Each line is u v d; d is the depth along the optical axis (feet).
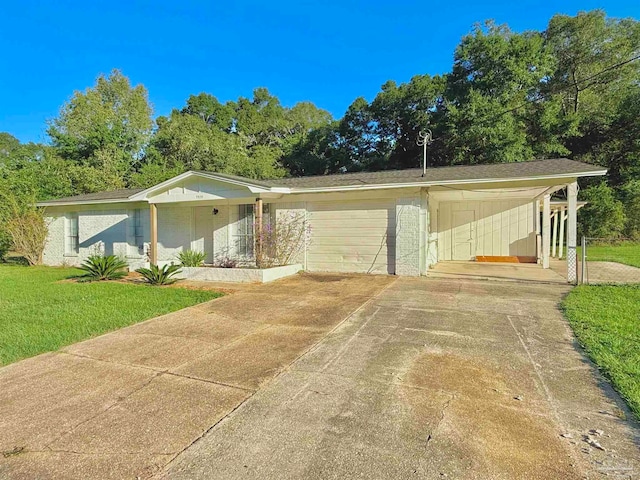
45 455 7.19
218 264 37.19
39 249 45.70
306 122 129.29
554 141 68.90
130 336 15.01
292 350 13.03
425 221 30.58
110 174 78.33
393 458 6.84
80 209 44.32
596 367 10.97
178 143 88.12
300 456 6.98
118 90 95.04
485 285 25.71
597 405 8.76
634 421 8.04
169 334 15.26
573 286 24.85
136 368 11.60
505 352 12.41
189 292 24.77
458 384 10.01
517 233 43.24
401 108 86.48
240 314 18.48
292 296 22.82
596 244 67.05
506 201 43.57
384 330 15.20
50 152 82.89
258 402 9.21
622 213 66.49
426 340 13.83
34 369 11.61
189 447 7.36
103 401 9.41
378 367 11.30
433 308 18.90
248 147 112.68
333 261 33.47
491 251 44.21
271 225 35.04
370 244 32.30
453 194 36.94
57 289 26.21
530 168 28.84
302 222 34.32
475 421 8.10
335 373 10.91
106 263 31.48
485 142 66.08
